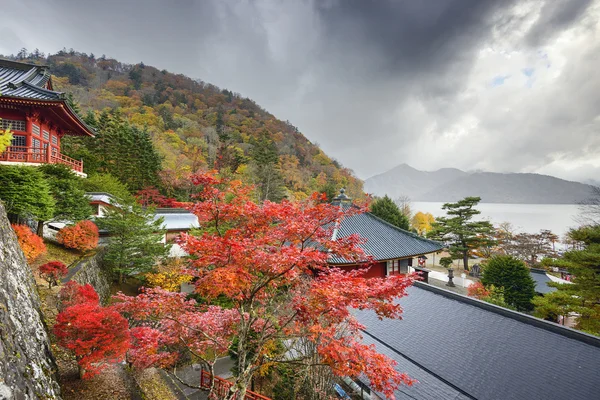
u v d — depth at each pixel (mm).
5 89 16250
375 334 11703
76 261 14469
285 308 7398
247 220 6145
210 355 12953
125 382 8383
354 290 5254
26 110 16359
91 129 21938
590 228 18062
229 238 5590
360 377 9250
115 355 7473
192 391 10500
